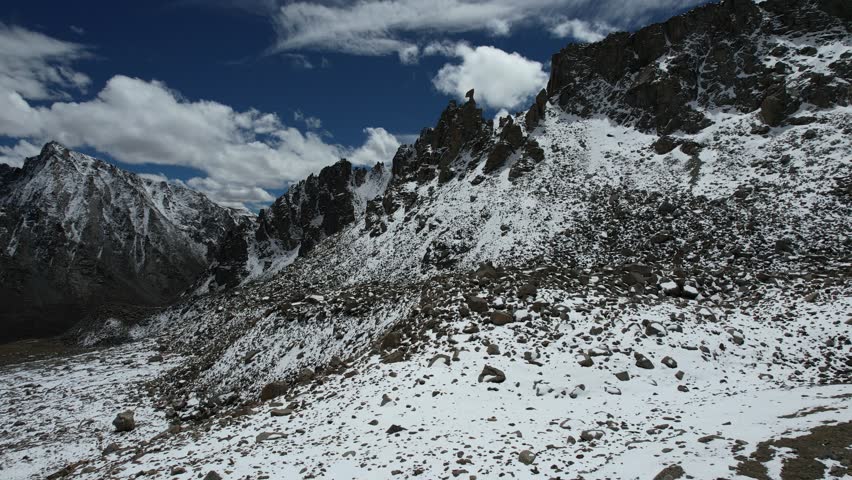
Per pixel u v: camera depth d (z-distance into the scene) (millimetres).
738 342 25109
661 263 45906
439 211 79812
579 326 26812
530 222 63406
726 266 41844
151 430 37656
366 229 101875
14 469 32438
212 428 24172
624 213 57562
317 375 32500
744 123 62656
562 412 18922
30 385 62156
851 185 45625
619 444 15203
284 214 156625
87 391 55875
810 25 69375
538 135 80812
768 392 19625
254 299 90750
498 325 28000
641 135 71625
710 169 58469
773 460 12195
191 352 73812
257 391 40438
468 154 94188
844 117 54594
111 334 115750
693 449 13781
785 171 52062
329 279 83188
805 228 43594
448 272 61906
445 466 14703
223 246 159750
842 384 19562
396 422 19297
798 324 26234
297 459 16875
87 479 19125
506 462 14547
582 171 69312
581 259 52000
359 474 14914
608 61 82688
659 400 19766
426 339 28438
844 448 11922
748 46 70812
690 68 72500
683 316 27500
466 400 20797
